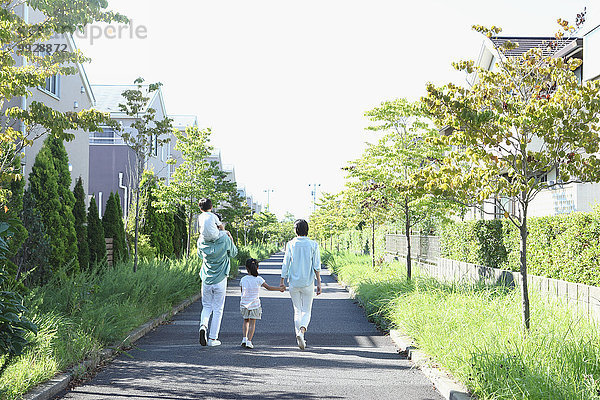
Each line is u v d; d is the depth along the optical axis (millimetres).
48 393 6766
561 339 7207
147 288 14047
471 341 7785
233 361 9156
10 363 6605
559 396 5730
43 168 13648
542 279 11320
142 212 24125
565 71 8406
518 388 5988
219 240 10523
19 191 11398
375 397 7031
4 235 6023
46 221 13367
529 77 8602
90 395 6969
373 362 9172
